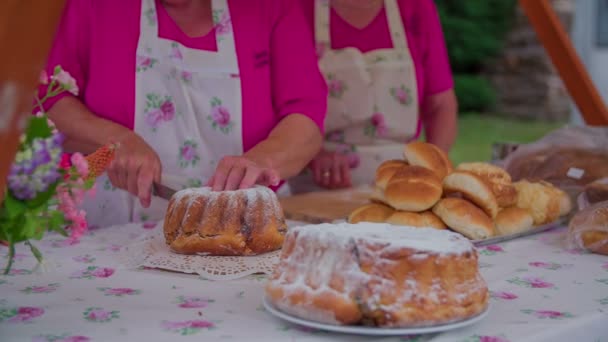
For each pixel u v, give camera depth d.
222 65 2.30
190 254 1.61
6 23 0.90
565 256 1.67
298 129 2.25
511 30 10.90
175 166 2.33
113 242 1.80
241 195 1.62
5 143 0.92
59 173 1.15
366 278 1.09
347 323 1.10
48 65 2.20
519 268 1.56
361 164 2.92
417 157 1.90
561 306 1.28
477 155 7.37
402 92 2.92
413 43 2.97
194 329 1.14
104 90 2.25
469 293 1.14
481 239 1.75
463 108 10.64
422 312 1.09
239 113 2.33
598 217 1.69
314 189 2.90
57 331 1.13
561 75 2.55
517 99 10.47
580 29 9.52
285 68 2.34
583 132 2.25
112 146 1.30
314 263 1.14
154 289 1.38
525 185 1.98
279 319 1.19
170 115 2.30
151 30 2.26
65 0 0.96
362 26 2.90
